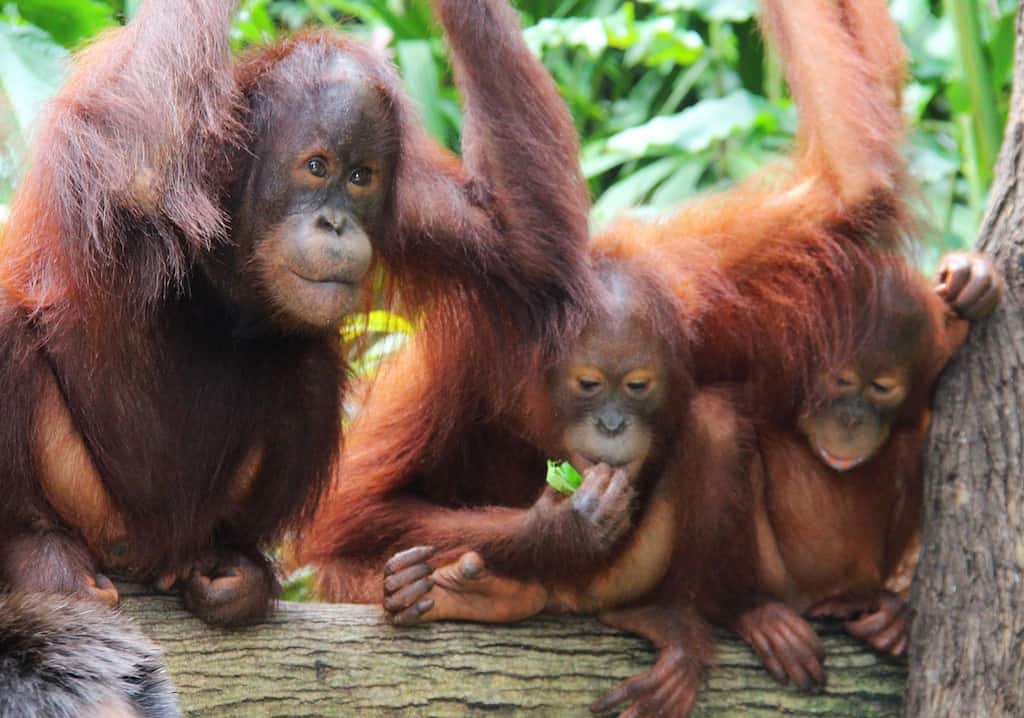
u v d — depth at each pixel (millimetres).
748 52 12188
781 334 7789
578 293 7348
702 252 8062
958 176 11945
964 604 7066
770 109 10758
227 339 6656
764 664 7238
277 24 12492
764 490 7734
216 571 6645
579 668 7074
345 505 8109
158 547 6570
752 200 8320
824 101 8094
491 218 7453
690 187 11250
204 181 6336
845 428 7551
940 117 13062
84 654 4301
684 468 7324
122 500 6484
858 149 8023
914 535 8000
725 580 7316
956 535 7176
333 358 7059
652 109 12672
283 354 6840
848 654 7367
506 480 8125
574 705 7023
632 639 7227
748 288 8008
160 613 6547
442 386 7957
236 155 6441
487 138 7434
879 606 7453
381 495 8078
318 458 7035
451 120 11312
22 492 6168
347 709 6676
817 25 8172
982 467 7184
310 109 6398
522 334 7559
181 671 6445
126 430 6441
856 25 8297
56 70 9219
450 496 8180
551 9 12781
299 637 6676
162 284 6355
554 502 7184
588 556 7074
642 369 7262
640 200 11734
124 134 6145
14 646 4266
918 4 11547
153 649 4465
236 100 6453
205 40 6312
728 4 10883
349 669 6703
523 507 8094
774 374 7816
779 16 8250
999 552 7031
